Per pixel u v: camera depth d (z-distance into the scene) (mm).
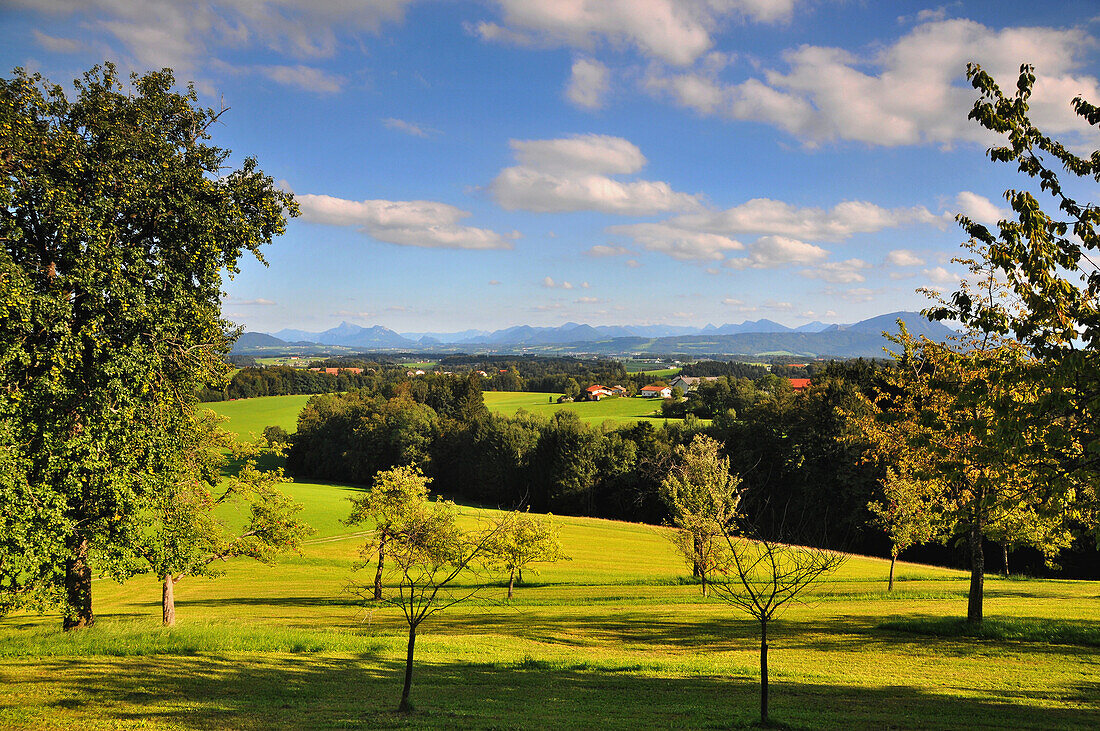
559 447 85562
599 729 10758
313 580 42750
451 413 117438
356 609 31234
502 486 92938
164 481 19719
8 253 16344
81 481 16906
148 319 17750
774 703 12984
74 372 16953
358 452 104312
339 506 70500
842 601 27500
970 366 10727
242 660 17672
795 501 58188
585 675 16422
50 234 17703
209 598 36875
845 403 56000
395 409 107250
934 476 19797
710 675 16172
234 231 20047
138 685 14094
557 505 86438
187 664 16734
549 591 35219
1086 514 10633
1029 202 9531
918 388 21234
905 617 22734
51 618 28062
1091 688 14031
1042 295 9750
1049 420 9688
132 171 17719
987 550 49312
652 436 86438
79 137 17375
